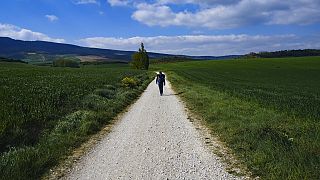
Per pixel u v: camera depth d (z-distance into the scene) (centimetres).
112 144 1112
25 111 1375
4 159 824
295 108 1817
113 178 784
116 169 849
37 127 1209
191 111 1886
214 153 985
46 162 866
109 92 2569
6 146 951
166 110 1945
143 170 841
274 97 2602
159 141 1152
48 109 1474
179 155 972
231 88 3647
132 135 1254
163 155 974
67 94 2130
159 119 1619
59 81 3394
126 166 873
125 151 1021
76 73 6006
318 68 10112
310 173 721
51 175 805
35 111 1354
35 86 2542
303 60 13300
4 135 998
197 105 2078
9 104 1448
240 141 1066
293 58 14725
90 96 2158
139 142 1139
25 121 1184
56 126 1258
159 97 2748
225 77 7031
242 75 7944
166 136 1230
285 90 3797
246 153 935
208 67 12219
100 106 1825
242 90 3347
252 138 1050
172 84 4481
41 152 923
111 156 966
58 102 1709
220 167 853
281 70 9719
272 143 958
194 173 814
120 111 1911
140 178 783
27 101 1611
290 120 1366
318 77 7306
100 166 874
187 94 2798
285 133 1122
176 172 823
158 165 880
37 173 801
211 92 2906
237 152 966
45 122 1288
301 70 9525
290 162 788
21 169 784
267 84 5088
